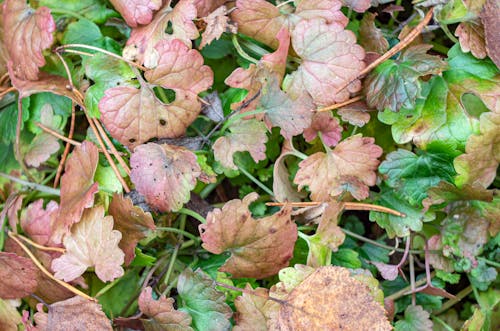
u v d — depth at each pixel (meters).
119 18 0.30
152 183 0.27
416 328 0.28
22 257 0.28
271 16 0.28
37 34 0.29
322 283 0.27
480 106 0.29
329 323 0.26
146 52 0.28
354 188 0.28
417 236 0.30
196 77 0.28
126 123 0.28
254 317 0.27
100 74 0.29
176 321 0.27
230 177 0.30
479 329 0.28
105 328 0.27
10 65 0.30
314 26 0.28
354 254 0.29
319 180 0.28
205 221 0.28
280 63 0.28
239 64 0.30
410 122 0.28
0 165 0.31
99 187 0.28
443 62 0.27
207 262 0.29
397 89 0.27
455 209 0.29
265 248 0.27
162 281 0.29
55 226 0.28
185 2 0.28
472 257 0.29
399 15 0.31
